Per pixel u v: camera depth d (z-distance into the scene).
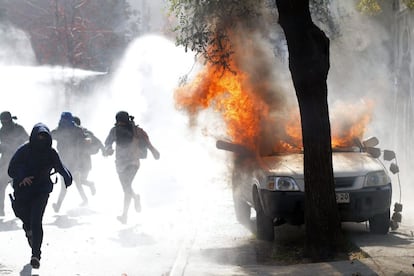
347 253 10.11
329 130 10.34
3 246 11.59
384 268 8.90
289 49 10.19
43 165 10.08
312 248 10.30
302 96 10.28
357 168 11.31
